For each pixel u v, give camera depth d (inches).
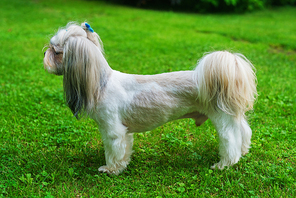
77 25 118.6
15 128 168.6
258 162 138.5
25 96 211.8
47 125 175.2
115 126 123.0
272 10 766.5
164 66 285.0
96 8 679.7
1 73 257.8
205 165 139.9
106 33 434.0
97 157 147.8
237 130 125.8
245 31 476.4
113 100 120.0
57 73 119.6
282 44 386.3
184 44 375.9
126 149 135.1
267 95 213.3
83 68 110.0
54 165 138.6
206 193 120.0
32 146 154.3
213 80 116.1
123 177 132.1
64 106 200.8
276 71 271.9
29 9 613.6
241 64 116.9
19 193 118.3
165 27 500.4
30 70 266.4
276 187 121.3
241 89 116.8
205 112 126.0
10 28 448.1
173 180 128.0
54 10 621.0
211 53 119.8
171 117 127.9
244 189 122.2
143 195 118.4
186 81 121.5
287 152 147.4
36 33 421.7
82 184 127.0
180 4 759.7
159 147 157.6
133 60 305.9
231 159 129.0
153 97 121.4
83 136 165.6
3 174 130.8
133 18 586.2
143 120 125.5
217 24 551.5
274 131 164.6
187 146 156.7
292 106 194.2
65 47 110.1
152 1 785.6
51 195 116.0
